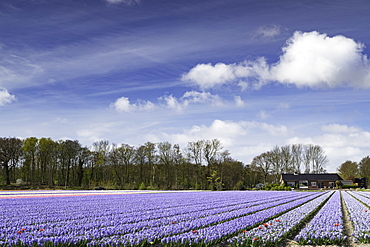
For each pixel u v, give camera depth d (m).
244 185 106.75
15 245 10.85
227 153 94.88
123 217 19.06
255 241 12.34
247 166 112.38
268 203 30.86
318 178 99.94
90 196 40.25
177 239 12.23
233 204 29.39
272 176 113.44
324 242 13.08
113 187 75.56
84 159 82.75
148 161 88.19
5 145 72.00
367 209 25.62
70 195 42.62
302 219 18.98
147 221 17.16
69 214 19.94
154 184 84.19
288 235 14.75
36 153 81.00
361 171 114.88
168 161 87.69
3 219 17.44
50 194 45.22
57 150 80.75
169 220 17.61
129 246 11.40
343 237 13.44
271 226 15.73
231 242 12.56
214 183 85.00
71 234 12.70
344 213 24.39
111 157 85.94
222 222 17.78
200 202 31.12
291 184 99.31
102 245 11.09
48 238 11.36
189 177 90.12
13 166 74.69
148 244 12.06
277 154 106.62
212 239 12.43
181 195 45.38
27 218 17.86
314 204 29.83
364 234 14.06
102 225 15.61
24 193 48.00
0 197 36.56
